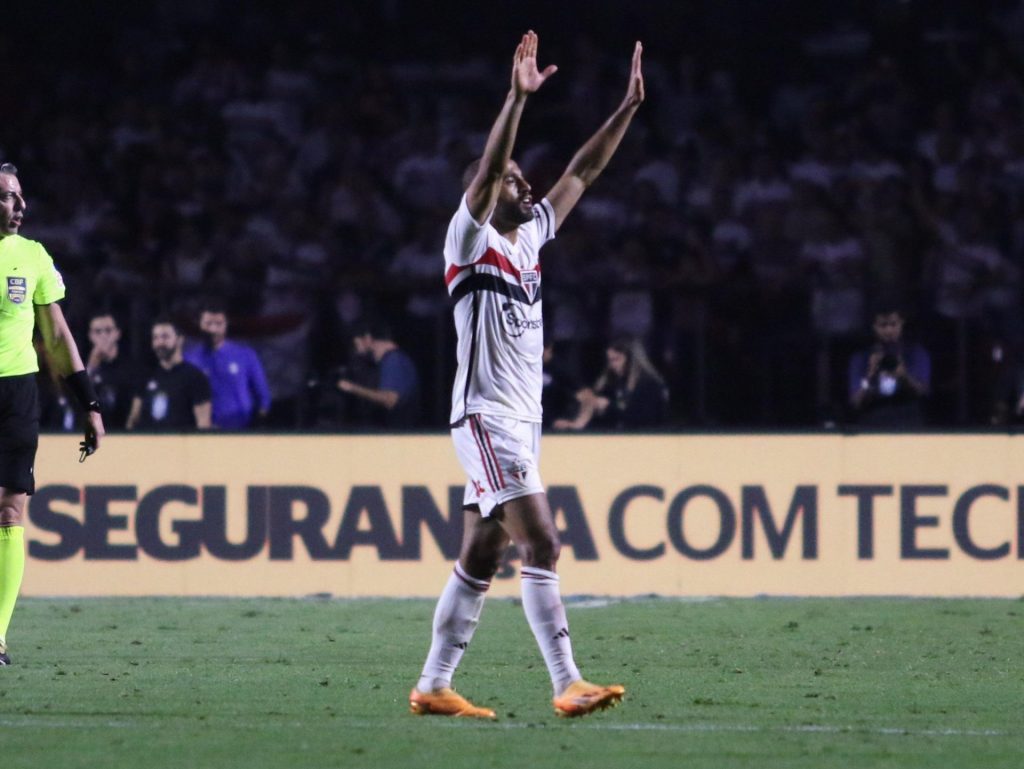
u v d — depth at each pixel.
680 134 59.47
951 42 61.59
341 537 37.75
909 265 52.53
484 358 19.89
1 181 24.75
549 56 61.53
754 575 37.66
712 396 41.59
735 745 18.55
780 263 52.47
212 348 40.50
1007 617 33.31
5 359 24.73
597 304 41.91
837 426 37.84
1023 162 56.59
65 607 34.94
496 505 19.73
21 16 62.97
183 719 20.28
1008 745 18.75
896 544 37.59
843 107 59.31
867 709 21.61
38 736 18.89
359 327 40.91
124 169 57.59
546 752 17.91
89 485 37.69
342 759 17.39
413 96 61.56
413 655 27.25
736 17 63.53
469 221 19.42
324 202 56.50
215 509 37.75
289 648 28.16
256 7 63.94
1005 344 40.72
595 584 37.75
